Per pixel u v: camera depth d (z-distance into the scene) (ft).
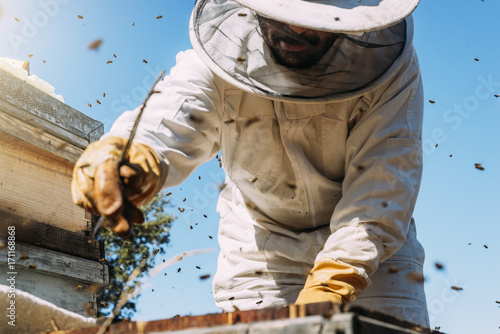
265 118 8.20
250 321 4.39
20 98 9.93
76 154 11.03
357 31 6.47
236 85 7.43
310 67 7.36
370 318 4.32
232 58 7.54
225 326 4.43
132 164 6.40
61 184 10.76
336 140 8.31
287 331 4.20
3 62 10.11
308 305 4.28
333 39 7.33
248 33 7.55
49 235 10.16
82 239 10.91
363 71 7.47
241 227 9.27
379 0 6.88
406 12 6.73
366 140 8.09
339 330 4.04
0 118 9.53
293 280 8.97
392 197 7.77
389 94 7.98
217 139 8.34
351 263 7.42
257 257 9.04
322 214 8.85
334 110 8.11
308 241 8.82
